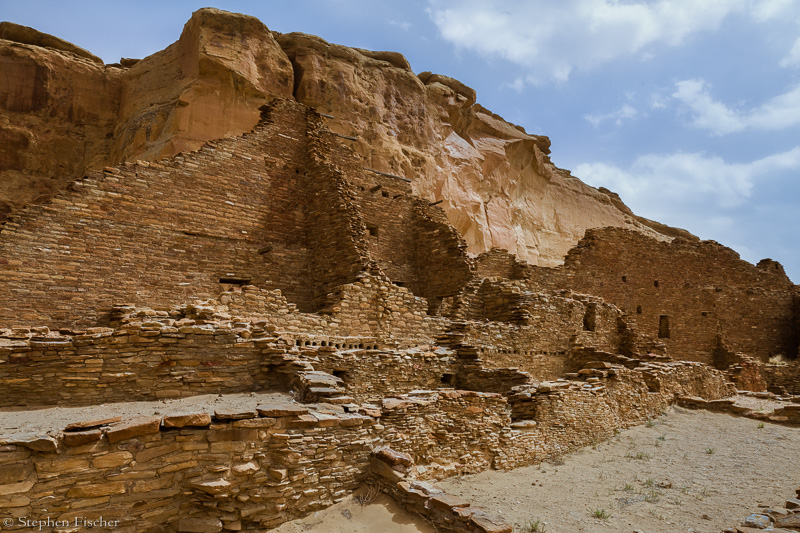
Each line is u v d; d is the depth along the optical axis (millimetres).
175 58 35188
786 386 29781
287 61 35344
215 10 33281
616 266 31438
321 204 20547
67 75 35594
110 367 9898
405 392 14516
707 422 18125
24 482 6359
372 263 18047
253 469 7625
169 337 10477
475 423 11984
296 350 11992
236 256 18703
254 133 20375
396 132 40781
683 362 22438
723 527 8617
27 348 9320
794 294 39312
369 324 16312
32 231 14352
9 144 33062
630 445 14938
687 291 34469
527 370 19781
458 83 49750
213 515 7359
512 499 9750
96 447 6824
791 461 13102
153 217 16906
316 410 8898
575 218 59094
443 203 42062
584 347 21906
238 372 11188
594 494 10312
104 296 15367
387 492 8500
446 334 17562
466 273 22062
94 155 35469
